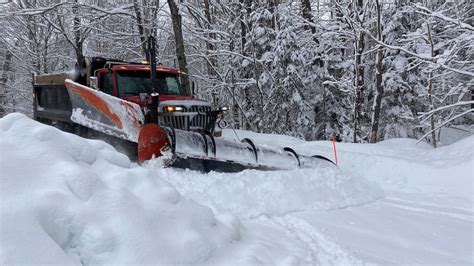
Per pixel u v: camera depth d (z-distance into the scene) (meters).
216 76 19.08
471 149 7.55
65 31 21.28
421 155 8.50
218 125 8.51
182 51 15.00
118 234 2.98
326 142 10.45
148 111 6.66
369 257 3.89
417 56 9.95
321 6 19.06
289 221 4.99
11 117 3.63
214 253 3.34
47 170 3.23
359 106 13.64
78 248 2.86
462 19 10.55
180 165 6.60
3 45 26.80
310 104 17.78
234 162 6.69
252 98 19.05
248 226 4.54
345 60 16.81
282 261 3.45
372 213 5.57
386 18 15.88
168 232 3.25
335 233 4.57
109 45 22.80
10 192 2.87
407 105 18.03
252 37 17.39
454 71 9.22
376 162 7.95
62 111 10.12
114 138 7.70
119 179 3.53
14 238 2.58
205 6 19.72
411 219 5.30
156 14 19.31
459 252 4.18
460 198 6.32
